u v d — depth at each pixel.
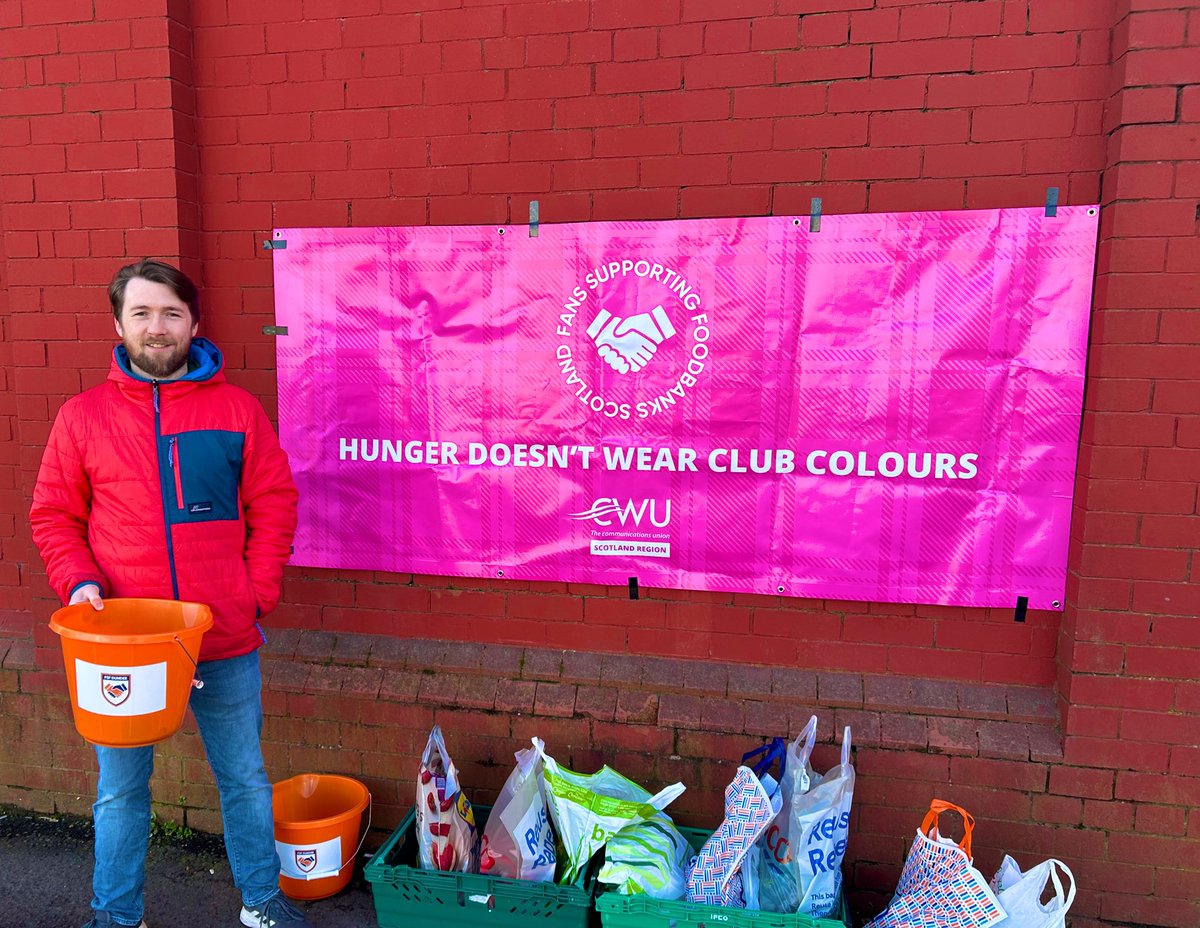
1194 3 2.21
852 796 2.46
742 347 2.64
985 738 2.52
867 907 2.61
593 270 2.70
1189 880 2.43
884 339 2.56
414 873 2.39
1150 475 2.36
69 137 2.88
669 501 2.74
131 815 2.23
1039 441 2.51
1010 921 2.09
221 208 2.95
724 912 2.15
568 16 2.67
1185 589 2.37
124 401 2.16
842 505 2.63
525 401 2.79
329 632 3.01
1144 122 2.27
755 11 2.56
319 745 2.92
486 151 2.77
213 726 2.29
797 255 2.58
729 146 2.62
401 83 2.79
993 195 2.49
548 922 2.34
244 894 2.39
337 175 2.87
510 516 2.84
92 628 2.10
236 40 2.87
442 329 2.82
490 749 2.80
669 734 2.68
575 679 2.78
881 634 2.66
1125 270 2.32
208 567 2.19
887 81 2.51
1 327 3.10
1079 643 2.44
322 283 2.88
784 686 2.68
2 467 3.12
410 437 2.88
